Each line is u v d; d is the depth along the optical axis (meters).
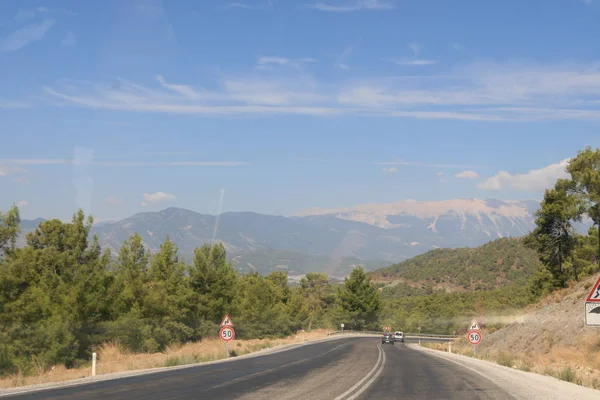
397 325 111.69
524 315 47.69
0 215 31.20
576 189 59.62
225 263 54.88
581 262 61.03
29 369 27.03
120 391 16.84
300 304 103.69
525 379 22.20
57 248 34.38
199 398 15.20
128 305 40.59
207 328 50.31
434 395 16.78
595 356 28.00
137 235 44.81
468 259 195.88
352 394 16.55
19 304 29.67
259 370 25.02
